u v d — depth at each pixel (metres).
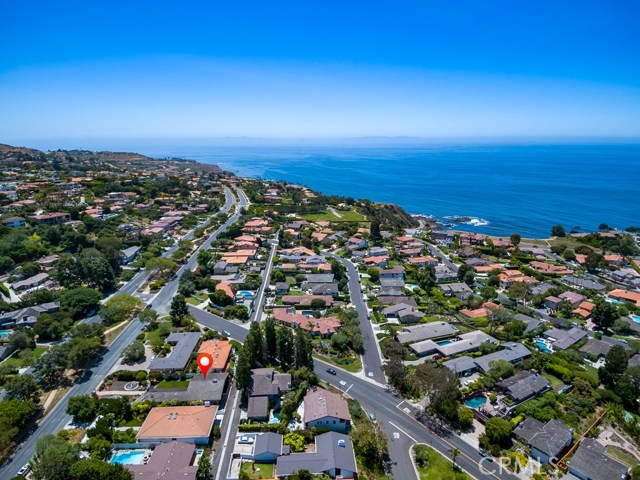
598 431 90.38
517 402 97.75
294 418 89.75
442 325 134.38
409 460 80.19
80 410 86.12
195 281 163.75
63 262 155.38
